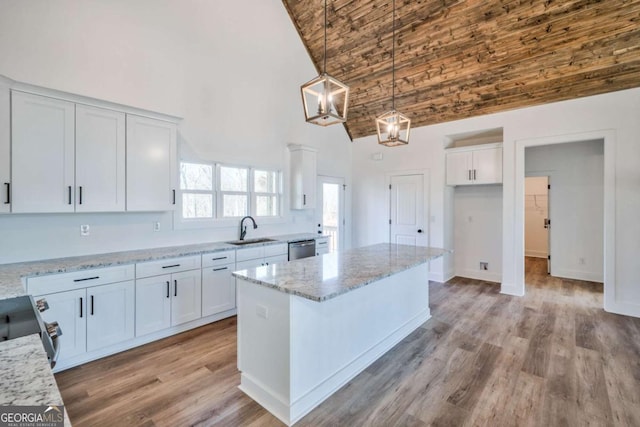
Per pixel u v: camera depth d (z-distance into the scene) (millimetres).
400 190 5727
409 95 4855
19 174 2385
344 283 2039
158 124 3199
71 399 2123
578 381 2346
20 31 2609
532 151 5719
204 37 3848
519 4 3252
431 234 5363
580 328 3311
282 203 4902
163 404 2082
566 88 3863
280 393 1985
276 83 4738
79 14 2906
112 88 3117
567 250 5473
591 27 3195
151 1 3379
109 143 2854
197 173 3912
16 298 1725
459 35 3758
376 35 4246
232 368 2537
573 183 5379
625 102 3621
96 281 2609
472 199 5527
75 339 2504
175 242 3678
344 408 2066
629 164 3611
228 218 4191
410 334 3207
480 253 5469
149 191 3133
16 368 863
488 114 4648
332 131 5902
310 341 2062
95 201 2777
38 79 2695
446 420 1945
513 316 3682
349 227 6363
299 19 4781
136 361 2631
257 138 4504
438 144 5230
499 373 2469
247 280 2174
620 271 3699
